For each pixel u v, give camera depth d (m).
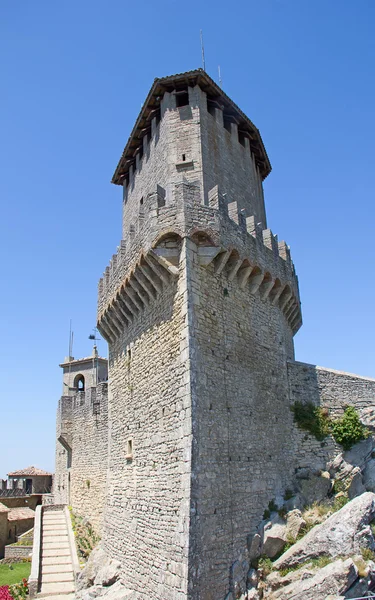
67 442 43.78
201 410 18.39
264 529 19.52
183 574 16.27
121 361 26.39
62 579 28.28
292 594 17.17
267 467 21.19
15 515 59.00
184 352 18.95
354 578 16.86
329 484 22.72
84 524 36.56
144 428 21.89
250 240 23.20
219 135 26.27
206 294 20.31
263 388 22.50
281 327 25.55
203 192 23.47
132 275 22.75
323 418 24.58
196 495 17.16
